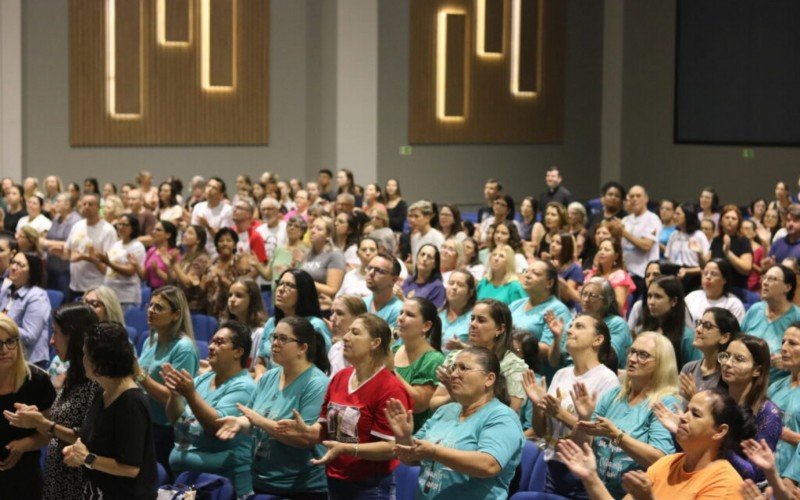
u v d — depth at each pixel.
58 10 19.33
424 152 22.42
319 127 21.97
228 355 6.89
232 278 11.42
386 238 12.95
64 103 19.50
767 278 8.53
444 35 22.42
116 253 12.22
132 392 5.65
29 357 9.42
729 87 22.58
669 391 5.98
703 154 23.09
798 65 21.41
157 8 20.20
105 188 17.94
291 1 21.52
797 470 6.18
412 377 7.11
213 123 20.91
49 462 6.07
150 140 20.31
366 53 21.50
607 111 24.58
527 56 23.48
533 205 15.20
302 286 8.04
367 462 6.04
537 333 8.62
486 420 5.53
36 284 9.53
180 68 20.50
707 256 12.96
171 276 11.95
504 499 5.52
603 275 10.59
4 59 18.73
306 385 6.57
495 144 23.31
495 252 10.07
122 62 19.92
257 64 21.25
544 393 6.03
